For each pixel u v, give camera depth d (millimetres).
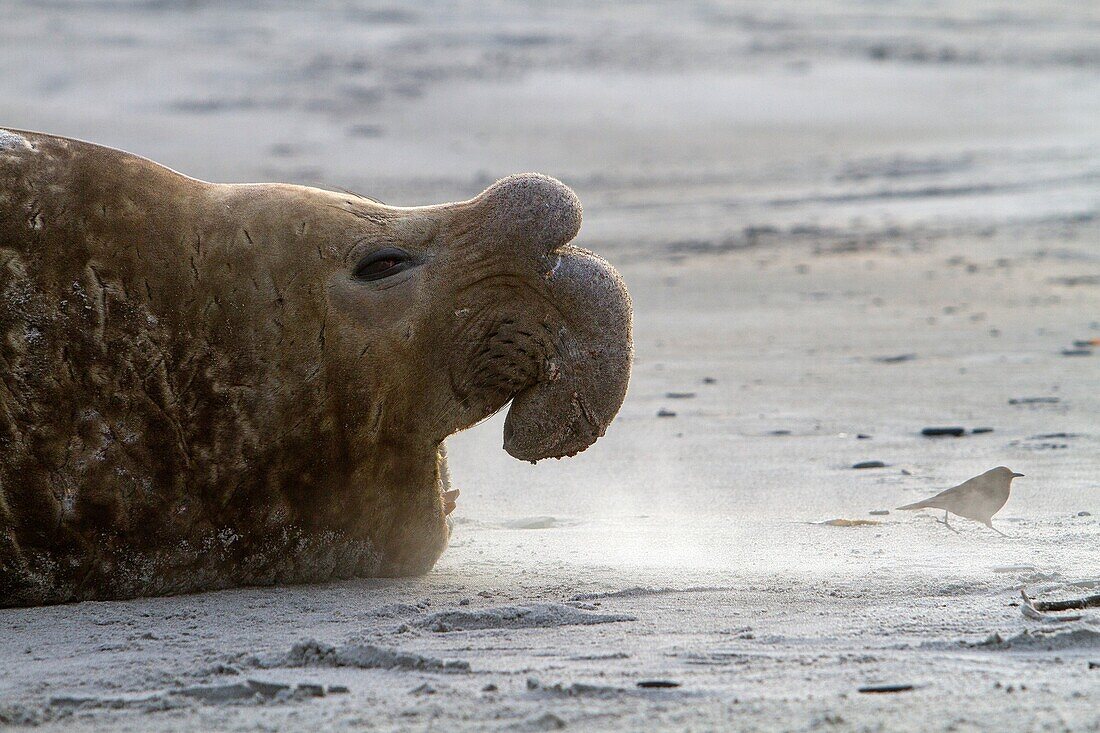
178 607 12000
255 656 10031
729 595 12023
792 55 118562
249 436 12422
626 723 8016
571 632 10680
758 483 18953
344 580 13070
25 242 12070
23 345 11953
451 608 11789
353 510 12836
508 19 135125
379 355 12617
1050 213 55062
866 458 20312
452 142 82188
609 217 58844
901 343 31688
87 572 12227
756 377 28172
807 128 87812
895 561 13516
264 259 12531
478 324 12797
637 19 139875
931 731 7691
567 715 8188
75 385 12055
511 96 97812
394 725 8141
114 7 122750
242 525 12547
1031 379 26547
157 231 12375
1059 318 34469
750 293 40500
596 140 83750
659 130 87250
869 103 96188
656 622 10977
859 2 158625
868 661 9422
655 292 41156
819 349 31344
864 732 7699
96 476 12125
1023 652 9617
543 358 12812
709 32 132625
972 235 50656
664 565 13719
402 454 12906
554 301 12766
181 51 107875
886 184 65812
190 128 84500
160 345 12227
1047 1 159000
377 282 12758
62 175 12320
